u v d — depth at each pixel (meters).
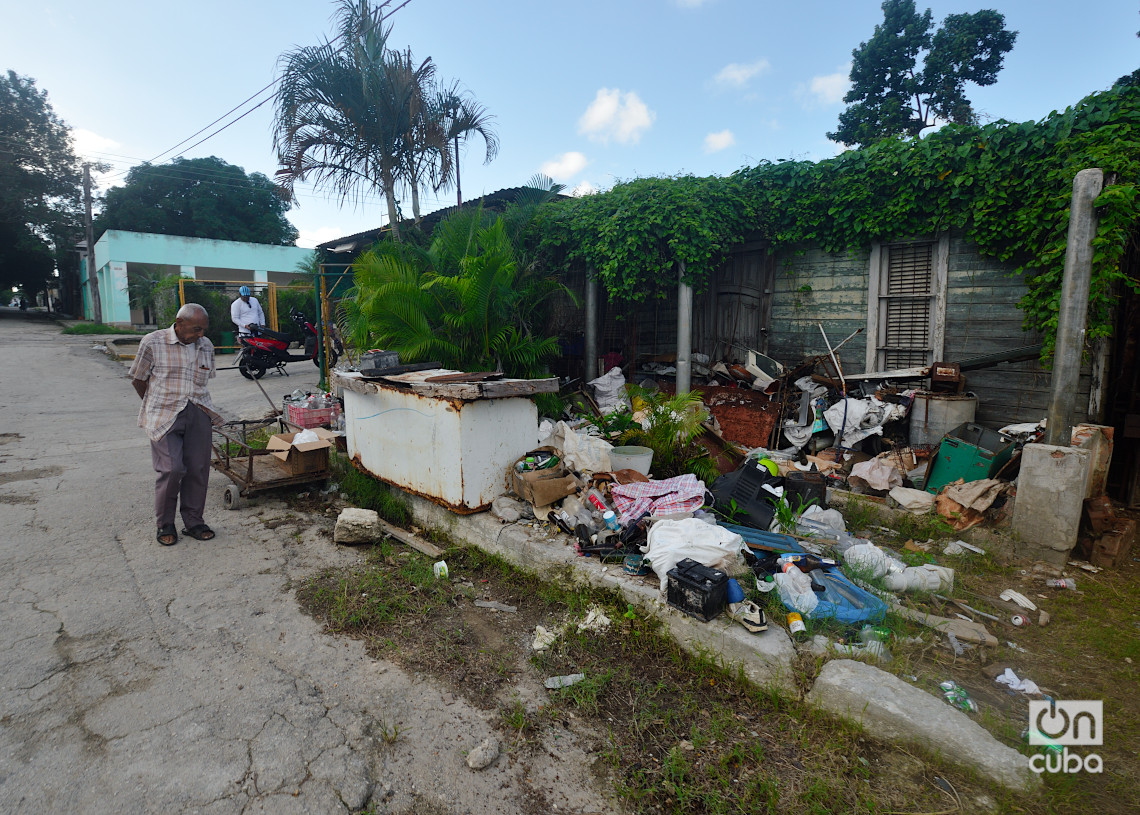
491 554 4.27
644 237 7.32
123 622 3.41
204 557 4.35
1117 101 5.10
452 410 4.30
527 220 8.47
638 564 3.59
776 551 3.67
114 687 2.82
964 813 2.14
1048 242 5.48
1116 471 5.36
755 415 6.79
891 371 6.71
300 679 2.95
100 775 2.28
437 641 3.34
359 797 2.24
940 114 20.22
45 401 9.91
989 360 6.01
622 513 4.19
